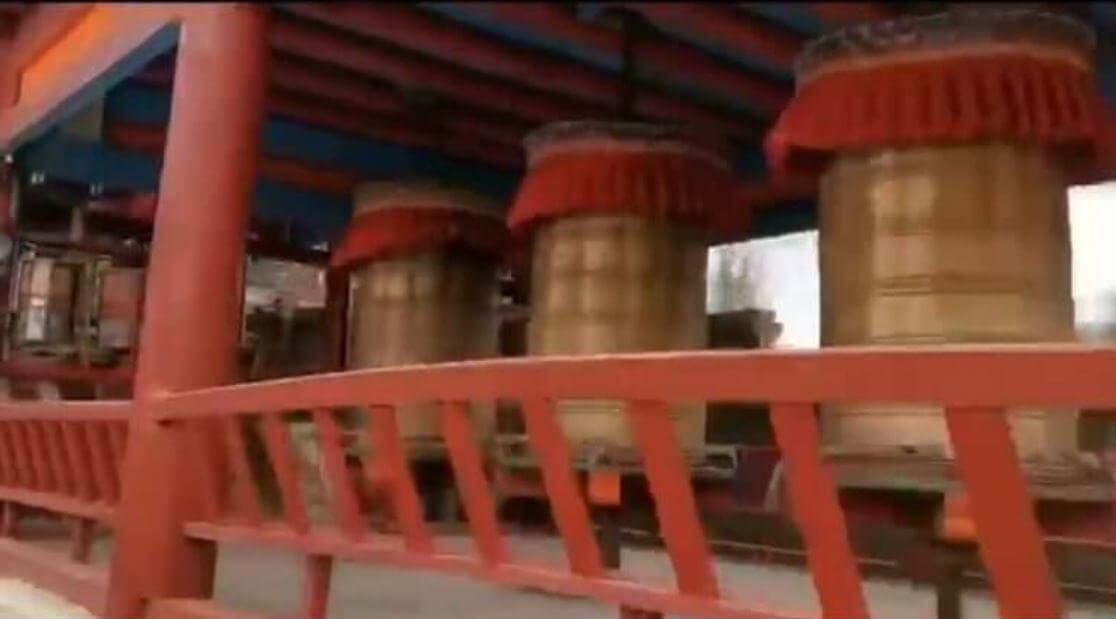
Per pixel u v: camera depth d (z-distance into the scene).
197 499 7.04
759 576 10.62
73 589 7.95
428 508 15.33
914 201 7.66
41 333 15.64
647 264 11.23
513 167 18.30
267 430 5.81
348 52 13.47
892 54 7.76
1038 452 7.29
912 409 7.36
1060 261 7.80
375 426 4.93
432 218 14.97
